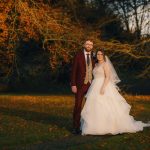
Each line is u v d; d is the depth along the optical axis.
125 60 27.00
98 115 12.56
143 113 19.38
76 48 20.48
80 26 23.28
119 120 12.62
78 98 13.08
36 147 11.04
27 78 34.47
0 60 21.98
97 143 11.07
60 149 10.75
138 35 26.36
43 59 30.86
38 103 24.62
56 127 14.02
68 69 30.83
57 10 21.48
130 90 34.28
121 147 10.79
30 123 14.91
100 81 12.84
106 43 22.33
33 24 19.06
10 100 26.81
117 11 27.25
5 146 11.23
